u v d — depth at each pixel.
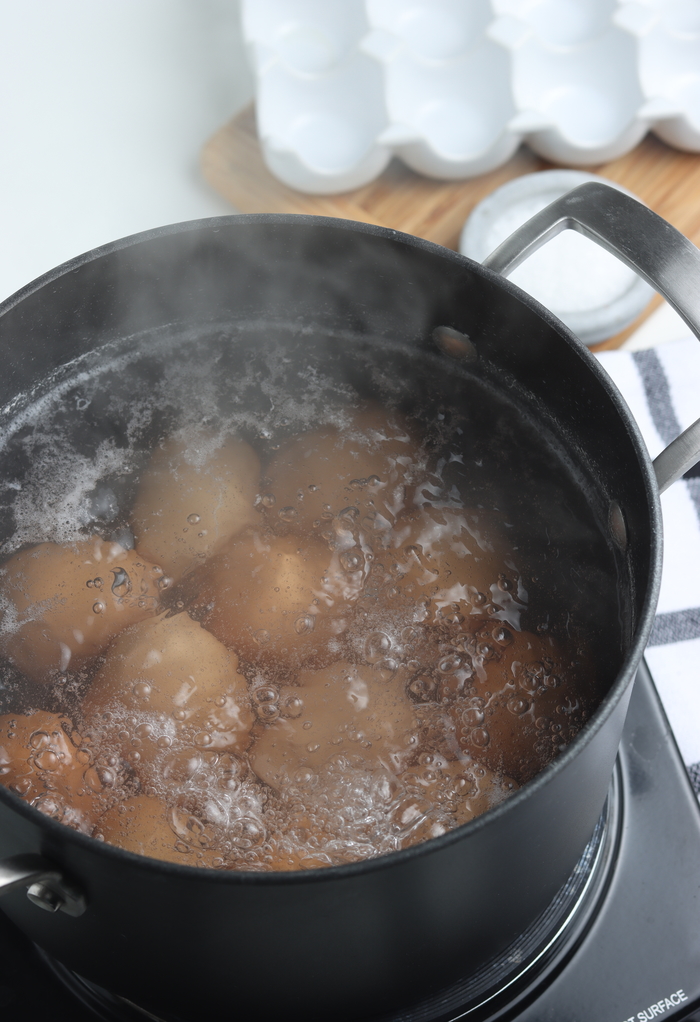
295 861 0.53
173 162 0.84
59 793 0.54
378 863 0.46
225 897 0.47
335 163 0.79
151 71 0.86
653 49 0.79
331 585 0.57
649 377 0.74
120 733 0.55
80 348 0.61
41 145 0.84
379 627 0.57
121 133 0.84
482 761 0.54
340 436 0.61
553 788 0.49
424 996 0.56
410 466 0.60
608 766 0.53
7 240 0.82
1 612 0.57
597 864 0.61
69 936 0.52
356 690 0.55
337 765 0.54
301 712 0.55
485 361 0.61
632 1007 0.59
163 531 0.58
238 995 0.52
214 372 0.63
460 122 0.79
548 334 0.57
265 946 0.49
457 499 0.60
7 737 0.54
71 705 0.55
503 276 0.58
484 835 0.48
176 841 0.53
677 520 0.70
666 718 0.65
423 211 0.80
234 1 0.88
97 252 0.57
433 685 0.56
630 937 0.60
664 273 0.56
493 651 0.56
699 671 0.67
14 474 0.60
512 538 0.59
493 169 0.80
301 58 0.80
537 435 0.61
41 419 0.61
